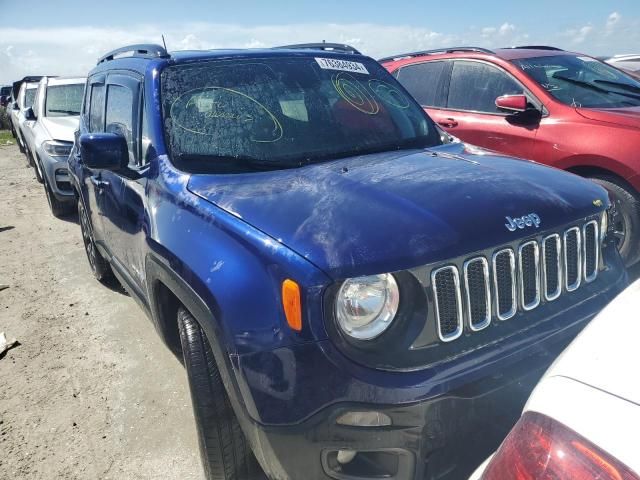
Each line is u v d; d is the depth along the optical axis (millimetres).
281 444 1887
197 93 3045
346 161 2791
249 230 2119
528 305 2162
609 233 2578
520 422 1312
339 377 1821
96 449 2971
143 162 3039
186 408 3254
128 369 3721
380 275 1878
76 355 3961
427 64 5766
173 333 2916
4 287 5359
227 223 2213
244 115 2992
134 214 3041
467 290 1987
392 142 3191
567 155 4316
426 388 1819
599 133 4180
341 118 3186
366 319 1881
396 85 3750
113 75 3836
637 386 1173
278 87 3207
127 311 4633
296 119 3068
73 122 8133
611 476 1060
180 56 3260
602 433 1120
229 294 2014
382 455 1903
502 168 2600
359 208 2119
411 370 1856
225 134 2889
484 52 5273
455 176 2432
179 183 2637
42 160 7523
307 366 1841
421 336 1912
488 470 1318
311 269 1863
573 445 1140
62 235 7043
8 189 10398
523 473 1199
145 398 3381
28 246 6691
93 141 2902
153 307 2848
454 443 1918
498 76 5078
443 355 1916
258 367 1912
